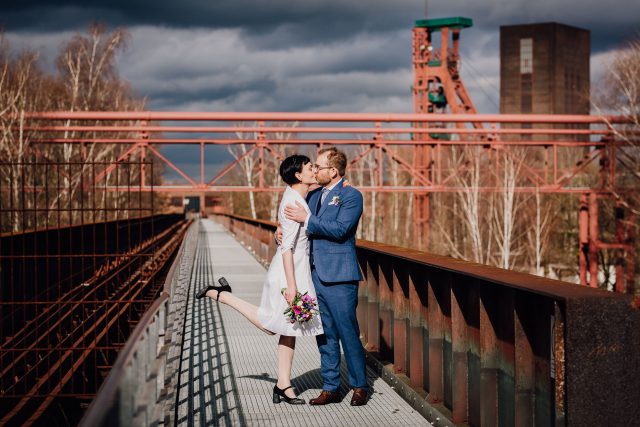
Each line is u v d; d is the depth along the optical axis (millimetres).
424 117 42062
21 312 9680
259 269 20266
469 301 5180
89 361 8125
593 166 61875
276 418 5711
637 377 3395
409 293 6367
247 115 40719
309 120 41281
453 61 68562
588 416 3367
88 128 39344
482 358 4691
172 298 6094
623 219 45031
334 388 6160
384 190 43000
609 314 3391
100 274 11977
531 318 4191
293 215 5848
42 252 11039
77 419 7152
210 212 149750
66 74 47969
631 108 41875
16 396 6625
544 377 4008
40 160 39094
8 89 41531
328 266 6016
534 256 63344
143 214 42156
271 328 5984
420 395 5934
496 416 4645
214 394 6469
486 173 57656
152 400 3676
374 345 7930
